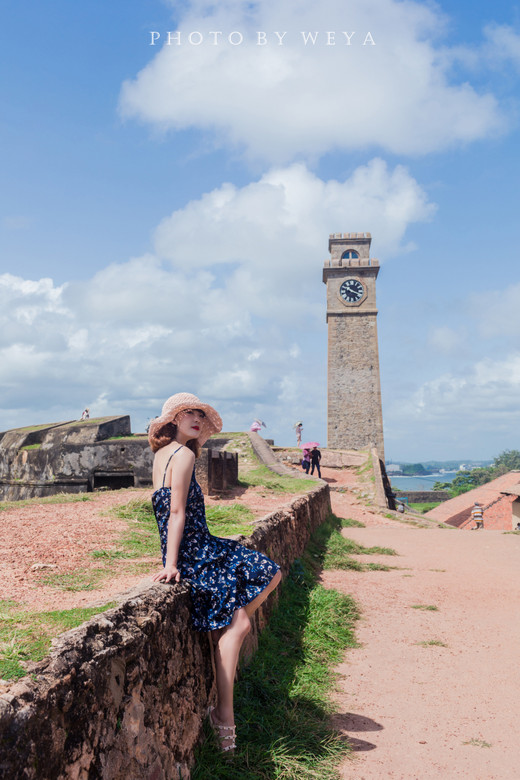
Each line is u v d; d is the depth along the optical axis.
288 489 13.82
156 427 3.10
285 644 4.74
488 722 3.55
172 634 2.60
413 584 7.52
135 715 2.14
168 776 2.33
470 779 2.88
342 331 50.31
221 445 21.72
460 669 4.47
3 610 2.86
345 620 5.70
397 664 4.59
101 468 15.04
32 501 8.80
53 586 3.64
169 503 2.94
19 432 19.19
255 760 2.88
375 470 22.72
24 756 1.54
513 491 28.89
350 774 2.93
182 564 2.92
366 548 10.50
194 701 2.75
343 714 3.67
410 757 3.11
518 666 4.51
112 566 4.39
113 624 2.22
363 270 51.00
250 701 3.46
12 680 1.70
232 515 7.62
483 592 7.10
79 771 1.76
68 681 1.80
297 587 6.44
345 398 49.09
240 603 2.89
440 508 43.56
